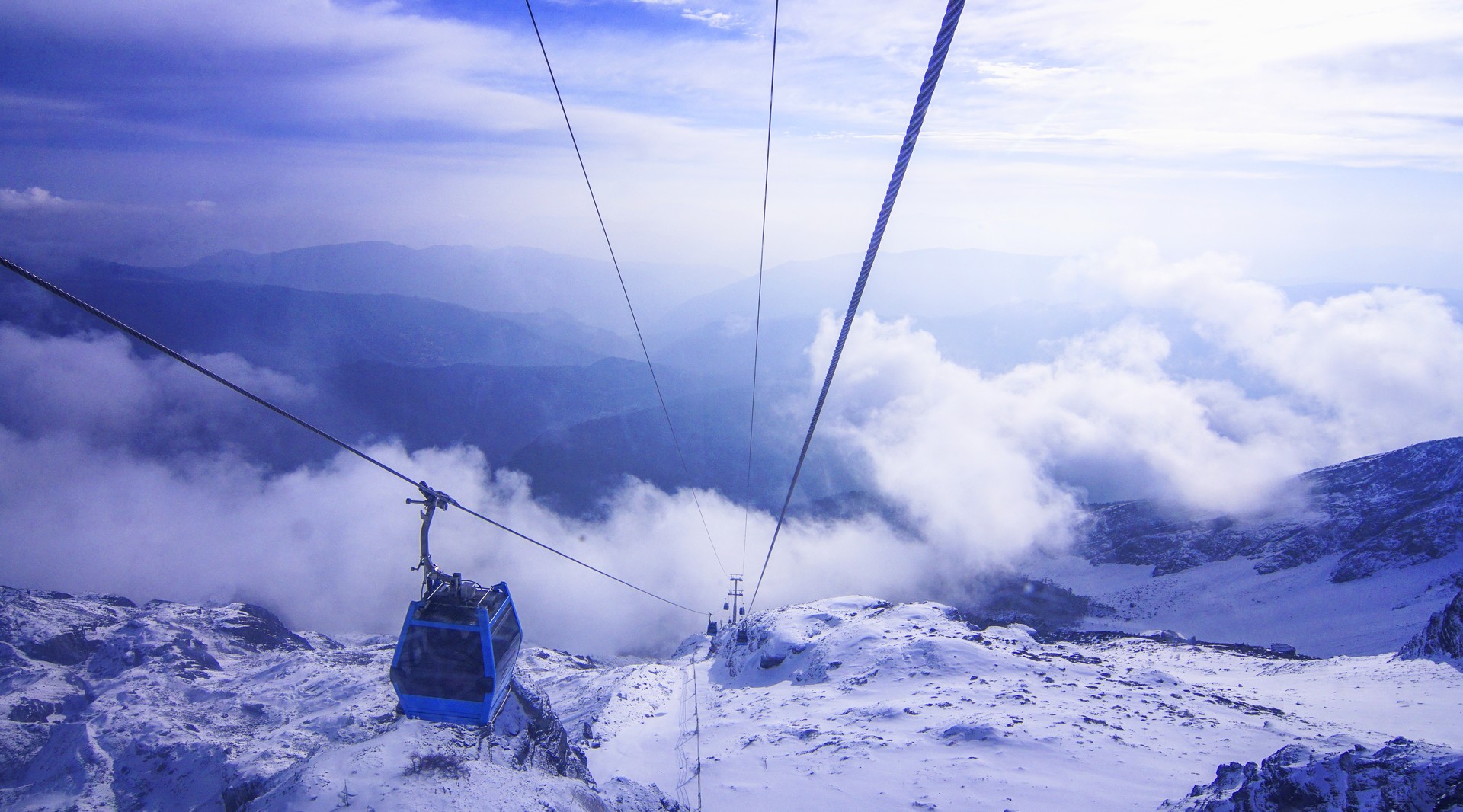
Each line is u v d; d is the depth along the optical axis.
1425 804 13.53
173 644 86.75
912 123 6.57
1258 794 16.30
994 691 41.88
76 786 50.41
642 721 46.03
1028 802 24.61
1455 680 50.12
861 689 47.25
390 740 12.88
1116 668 50.31
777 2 11.78
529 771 14.70
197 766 48.50
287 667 75.44
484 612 12.59
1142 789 25.48
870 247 7.80
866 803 25.88
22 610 100.00
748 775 30.48
